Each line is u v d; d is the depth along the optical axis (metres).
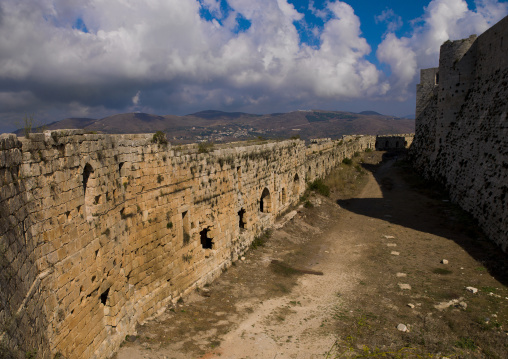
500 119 31.23
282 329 16.55
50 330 10.15
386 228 33.62
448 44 45.72
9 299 7.91
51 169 10.50
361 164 71.69
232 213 24.28
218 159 22.42
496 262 23.92
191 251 19.59
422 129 64.25
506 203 26.30
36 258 9.84
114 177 14.04
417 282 22.00
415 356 14.34
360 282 22.31
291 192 37.72
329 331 16.41
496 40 36.19
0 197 8.16
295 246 28.98
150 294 16.48
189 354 13.99
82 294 11.82
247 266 24.12
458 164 40.31
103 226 13.14
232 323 16.78
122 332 14.06
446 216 35.22
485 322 16.89
